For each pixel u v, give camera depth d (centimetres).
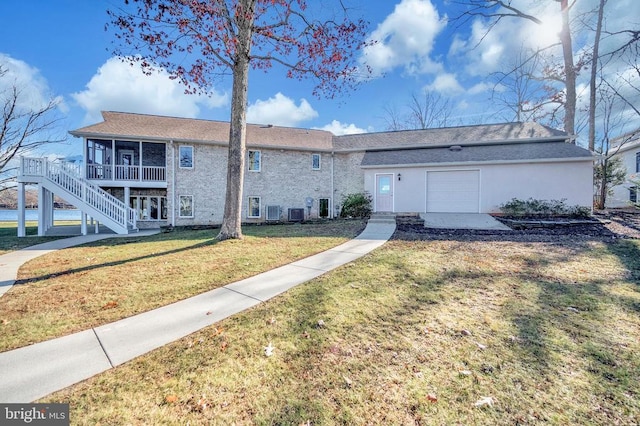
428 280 469
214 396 219
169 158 1576
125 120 1645
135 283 476
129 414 200
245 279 496
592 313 347
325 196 1848
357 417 197
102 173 1514
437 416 197
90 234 1259
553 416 195
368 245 761
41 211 1223
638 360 255
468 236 870
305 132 2064
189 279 495
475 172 1371
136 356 271
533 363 253
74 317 353
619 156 1803
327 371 246
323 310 363
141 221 1634
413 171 1464
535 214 1199
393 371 246
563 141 1401
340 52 925
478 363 254
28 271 573
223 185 1677
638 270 506
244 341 296
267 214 1722
